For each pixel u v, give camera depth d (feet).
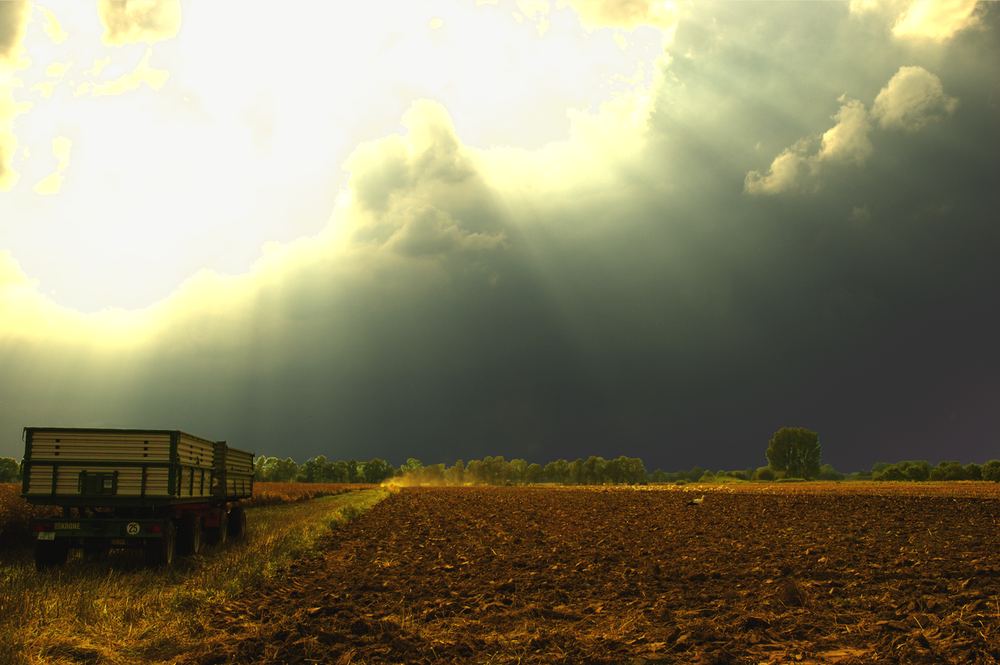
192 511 71.10
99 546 62.34
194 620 41.68
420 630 41.42
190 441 68.59
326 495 252.21
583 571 64.23
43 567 60.95
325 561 70.59
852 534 96.27
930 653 34.12
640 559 71.82
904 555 72.02
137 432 63.46
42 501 62.08
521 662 34.71
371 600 50.42
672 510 152.05
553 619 44.83
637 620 43.37
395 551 79.97
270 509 158.40
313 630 39.91
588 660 34.73
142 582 53.57
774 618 42.47
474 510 155.02
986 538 89.92
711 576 60.34
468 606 48.29
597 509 157.99
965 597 49.26
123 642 37.32
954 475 587.27
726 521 121.29
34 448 62.49
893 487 277.85
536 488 343.87
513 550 80.64
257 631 40.19
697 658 34.42
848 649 36.04
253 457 99.19
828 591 52.49
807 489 260.83
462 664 34.45
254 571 57.98
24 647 34.06
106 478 62.85
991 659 32.73
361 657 35.63
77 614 40.88
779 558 71.31
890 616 43.75
